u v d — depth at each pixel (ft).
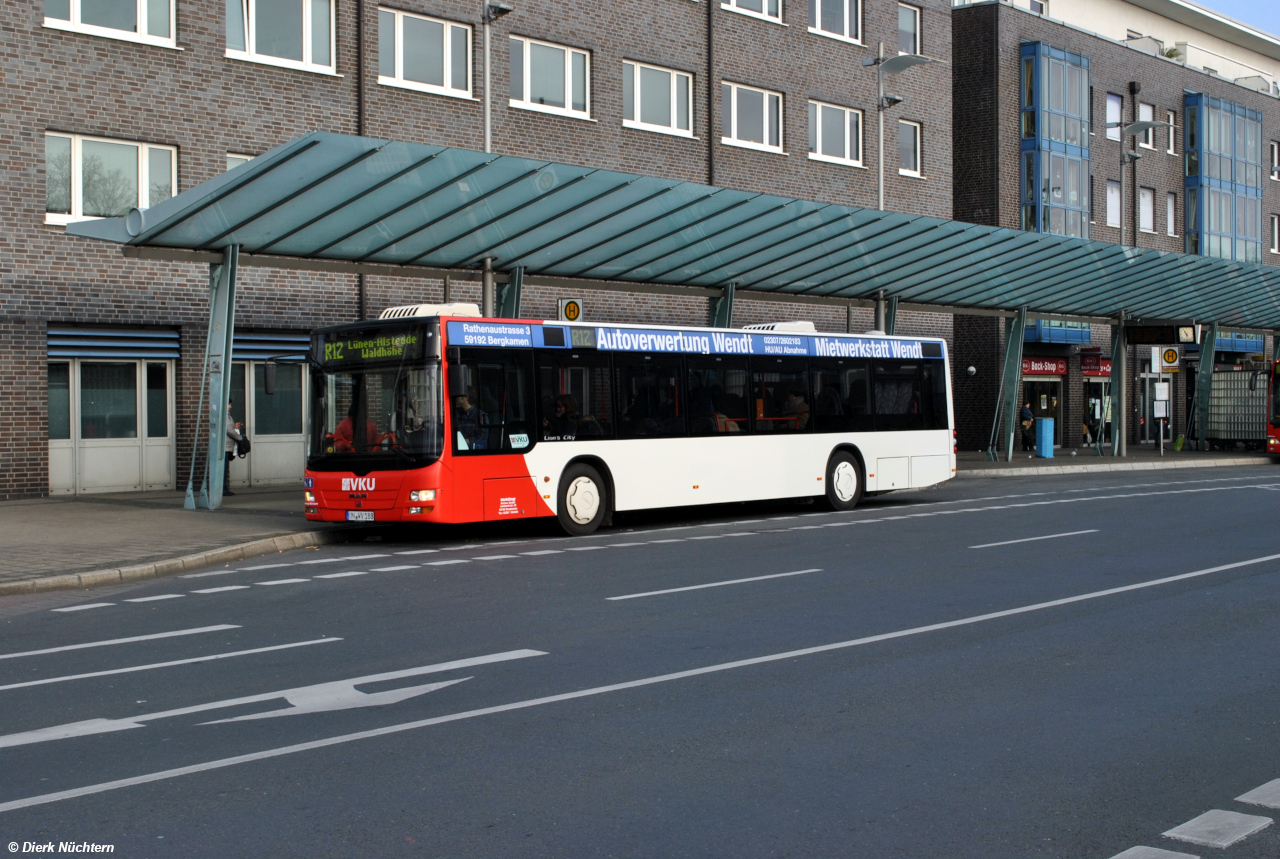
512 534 56.29
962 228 77.97
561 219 65.36
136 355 72.95
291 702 23.07
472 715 21.89
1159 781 17.81
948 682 24.30
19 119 67.46
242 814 16.53
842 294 95.09
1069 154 143.23
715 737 20.30
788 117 108.06
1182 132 167.63
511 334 53.21
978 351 139.54
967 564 42.63
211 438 61.41
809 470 65.57
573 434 55.16
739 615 32.45
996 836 15.55
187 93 73.26
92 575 40.34
